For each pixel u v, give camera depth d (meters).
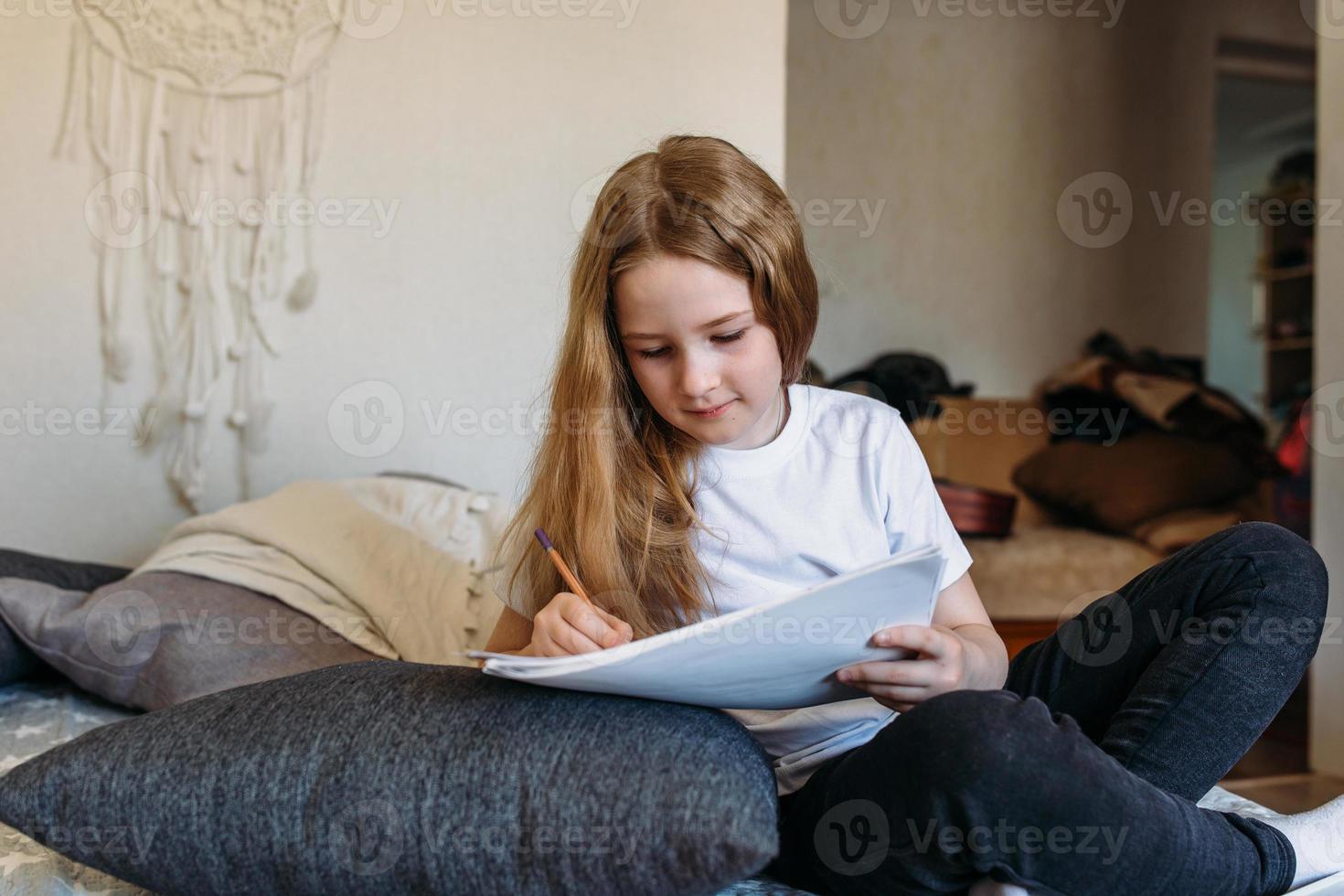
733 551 0.98
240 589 1.47
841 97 3.87
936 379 3.69
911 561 0.69
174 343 1.95
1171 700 0.85
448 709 0.79
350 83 2.00
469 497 1.71
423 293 2.04
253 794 0.76
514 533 1.06
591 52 2.06
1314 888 0.81
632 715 0.77
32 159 1.91
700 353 0.86
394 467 2.04
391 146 2.02
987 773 0.69
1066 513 3.35
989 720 0.70
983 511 3.01
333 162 1.99
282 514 1.61
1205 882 0.74
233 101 1.96
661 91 2.08
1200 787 0.85
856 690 0.84
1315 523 2.17
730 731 0.79
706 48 2.09
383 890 0.75
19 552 1.61
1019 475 3.48
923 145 3.92
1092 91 4.00
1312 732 2.16
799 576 0.97
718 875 0.68
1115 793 0.70
